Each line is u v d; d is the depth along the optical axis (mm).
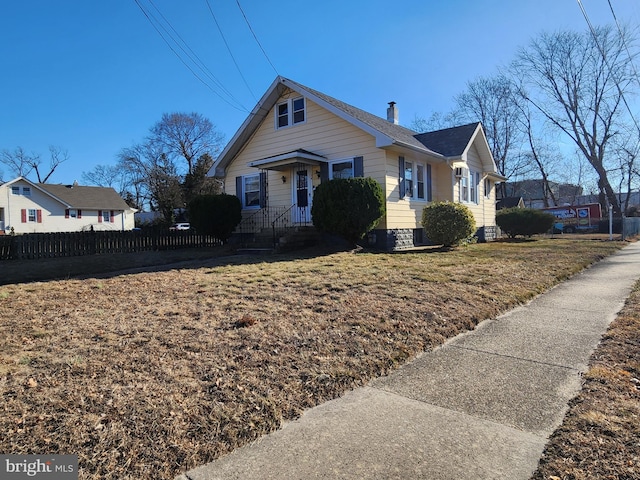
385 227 12719
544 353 3979
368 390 3221
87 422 2564
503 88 36312
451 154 15289
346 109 13727
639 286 7180
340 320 4773
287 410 2854
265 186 15297
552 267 9062
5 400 2807
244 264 9336
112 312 5156
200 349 3846
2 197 35375
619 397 2971
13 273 9000
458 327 4754
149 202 54156
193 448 2375
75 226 40344
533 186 49656
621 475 2096
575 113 33344
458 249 12805
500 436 2529
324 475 2170
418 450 2391
